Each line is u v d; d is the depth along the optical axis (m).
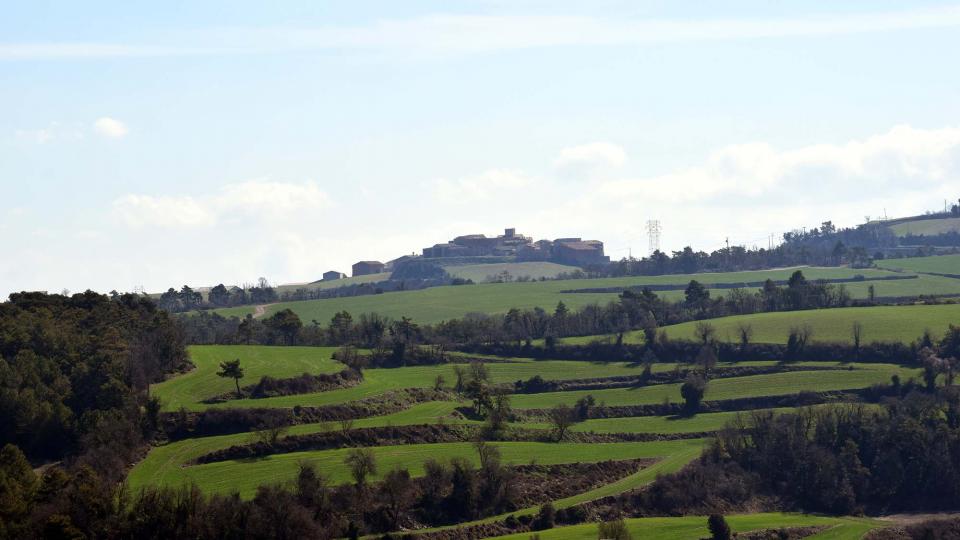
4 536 191.50
